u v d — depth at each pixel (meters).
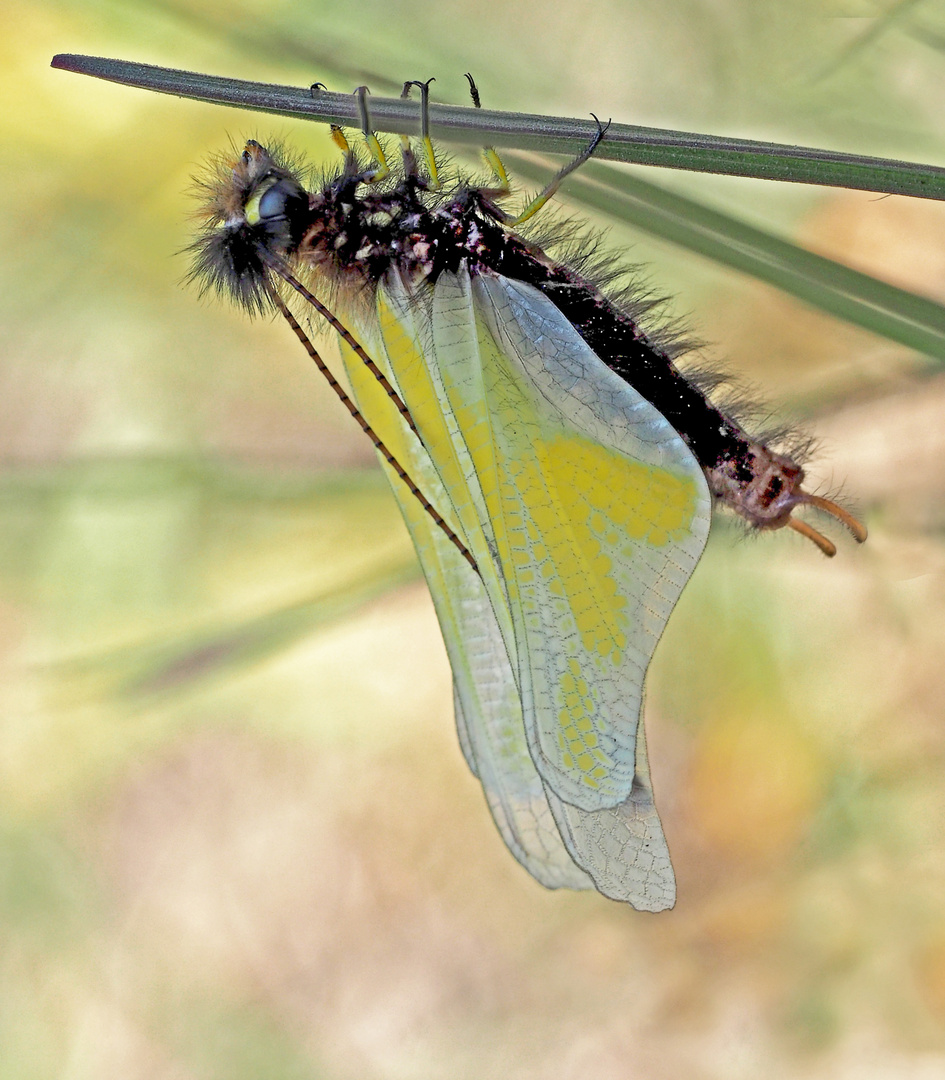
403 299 0.22
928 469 0.24
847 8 0.24
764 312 0.24
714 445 0.22
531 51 0.24
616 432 0.21
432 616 0.31
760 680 0.26
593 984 0.29
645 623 0.21
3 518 0.29
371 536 0.27
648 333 0.22
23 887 0.31
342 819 0.32
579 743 0.21
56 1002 0.31
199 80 0.21
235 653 0.24
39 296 0.28
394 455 0.22
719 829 0.27
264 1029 0.31
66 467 0.25
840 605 0.25
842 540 0.24
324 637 0.31
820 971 0.27
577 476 0.21
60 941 0.31
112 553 0.29
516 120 0.21
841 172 0.21
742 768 0.26
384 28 0.24
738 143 0.21
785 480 0.22
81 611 0.30
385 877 0.31
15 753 0.31
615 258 0.22
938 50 0.23
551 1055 0.29
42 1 0.25
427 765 0.31
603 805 0.21
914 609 0.25
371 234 0.22
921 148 0.23
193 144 0.26
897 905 0.26
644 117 0.24
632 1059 0.29
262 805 0.32
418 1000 0.30
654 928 0.29
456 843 0.31
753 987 0.28
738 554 0.24
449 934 0.31
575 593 0.21
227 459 0.25
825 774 0.26
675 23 0.24
